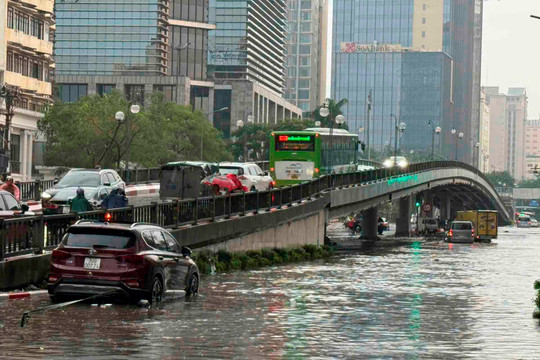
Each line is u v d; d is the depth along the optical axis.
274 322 44.53
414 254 134.38
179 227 77.56
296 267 94.75
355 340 38.34
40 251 56.22
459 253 141.50
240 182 110.56
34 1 187.88
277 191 108.06
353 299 59.41
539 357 34.25
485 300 61.06
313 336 39.44
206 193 108.12
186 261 54.22
